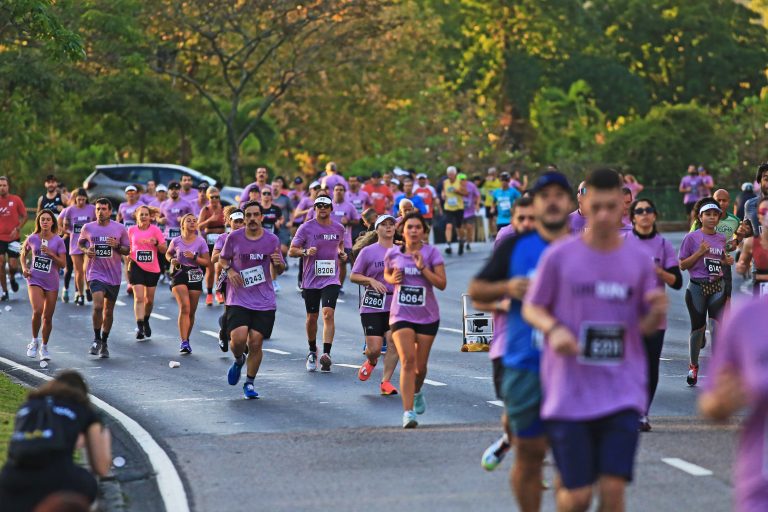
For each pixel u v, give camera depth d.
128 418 29.22
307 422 28.61
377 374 36.34
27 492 16.30
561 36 186.38
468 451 24.70
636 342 15.39
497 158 127.62
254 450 25.53
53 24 42.66
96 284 41.00
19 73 97.38
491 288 17.42
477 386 33.28
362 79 138.00
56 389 17.03
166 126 121.31
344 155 142.38
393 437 26.38
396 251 27.53
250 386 32.31
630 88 192.25
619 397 15.07
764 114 128.12
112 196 93.56
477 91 179.88
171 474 23.30
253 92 132.50
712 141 124.88
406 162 127.56
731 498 20.31
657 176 123.75
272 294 32.50
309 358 37.16
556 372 15.28
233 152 112.81
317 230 37.19
